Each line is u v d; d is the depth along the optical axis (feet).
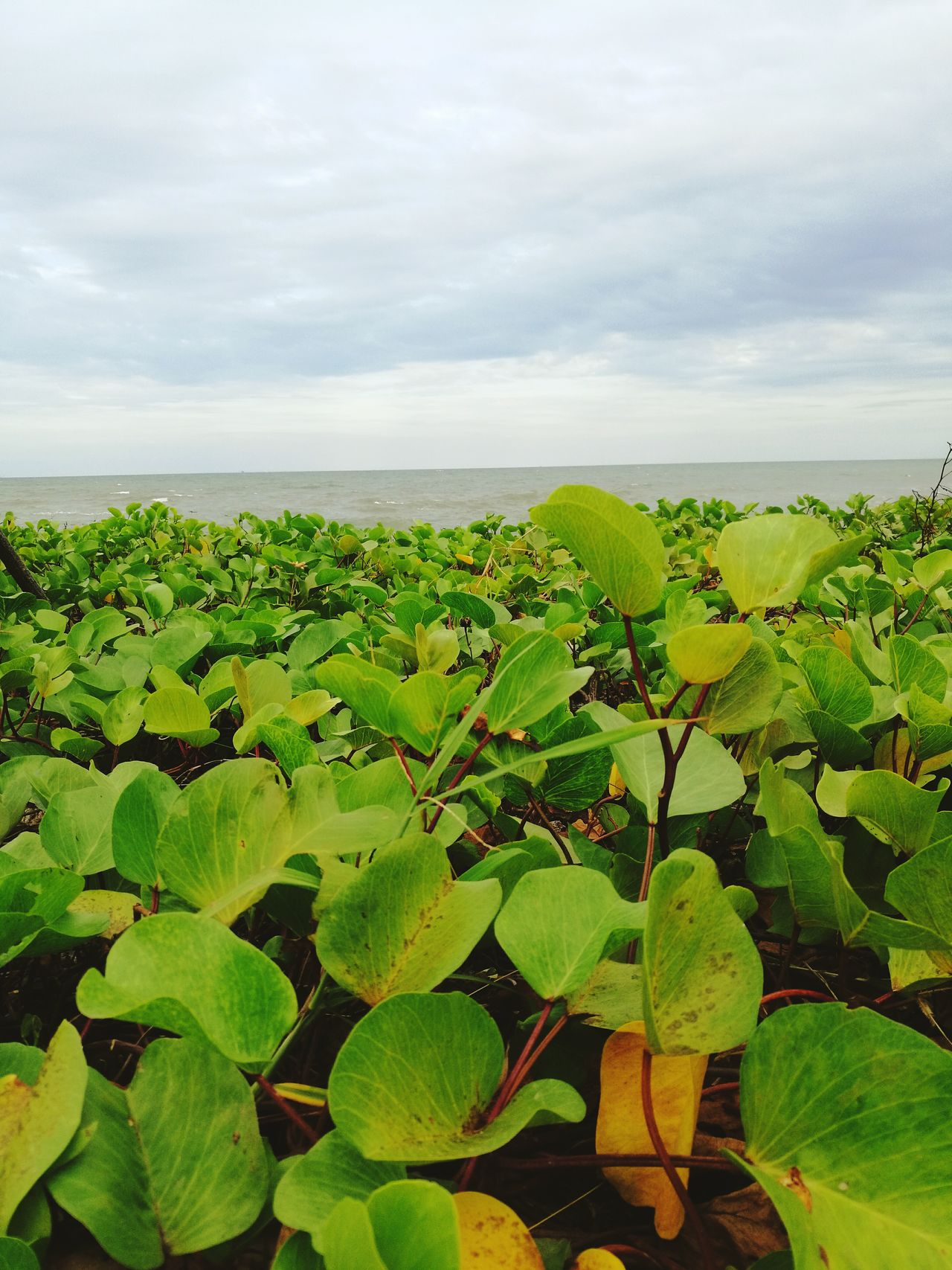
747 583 3.76
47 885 2.94
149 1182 2.16
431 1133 2.14
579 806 4.27
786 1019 2.30
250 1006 2.35
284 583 13.94
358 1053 2.10
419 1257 1.64
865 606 8.38
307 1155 2.07
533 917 2.68
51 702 7.13
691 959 2.35
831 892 3.17
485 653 9.45
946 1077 2.06
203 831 3.14
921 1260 1.85
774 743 5.00
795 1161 2.14
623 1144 2.54
